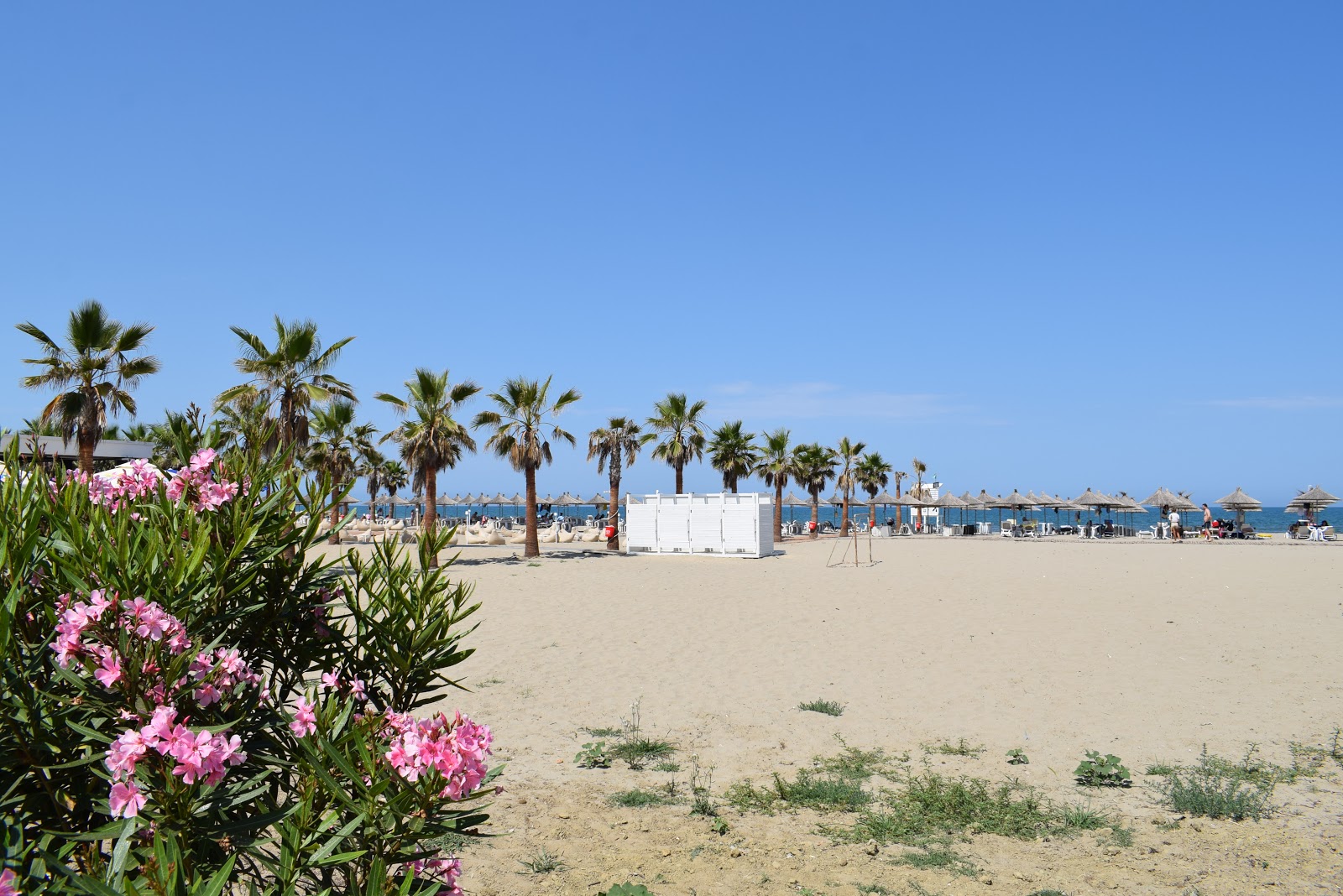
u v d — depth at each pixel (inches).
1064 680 403.2
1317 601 698.8
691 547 1374.3
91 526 96.4
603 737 307.7
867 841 211.0
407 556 116.0
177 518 99.8
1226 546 1657.2
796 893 180.1
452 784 87.0
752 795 244.2
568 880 185.5
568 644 495.5
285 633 109.2
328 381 929.5
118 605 85.8
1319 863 197.5
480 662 441.1
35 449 104.2
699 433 1702.8
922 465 3154.5
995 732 315.9
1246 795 231.3
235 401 849.5
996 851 206.2
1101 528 2260.1
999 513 3070.9
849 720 332.8
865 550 1553.9
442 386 1158.3
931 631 548.1
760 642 506.9
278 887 80.5
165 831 75.5
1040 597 734.5
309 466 117.0
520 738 303.3
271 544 104.3
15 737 81.7
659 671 421.1
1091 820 223.1
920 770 271.0
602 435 1509.6
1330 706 350.3
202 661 92.7
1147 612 637.3
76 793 86.4
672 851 203.9
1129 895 180.7
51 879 73.0
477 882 183.9
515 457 1254.9
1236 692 376.5
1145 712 343.0
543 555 1310.3
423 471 1213.1
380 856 86.7
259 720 96.1
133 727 82.8
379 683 116.1
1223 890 183.0
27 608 91.7
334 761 86.3
